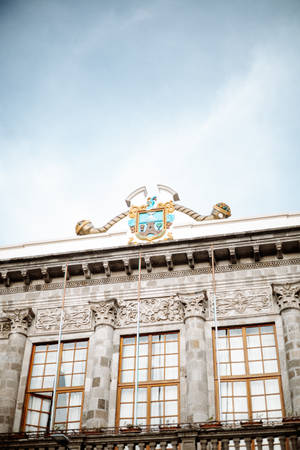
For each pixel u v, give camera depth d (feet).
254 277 91.91
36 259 98.58
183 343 88.48
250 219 98.07
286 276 90.99
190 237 97.35
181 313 91.04
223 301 90.89
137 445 77.46
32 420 87.81
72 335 93.25
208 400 83.10
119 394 86.89
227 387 84.43
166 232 99.40
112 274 97.45
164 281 94.68
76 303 96.12
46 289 98.63
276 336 86.53
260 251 92.84
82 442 77.51
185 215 100.83
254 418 81.51
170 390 85.92
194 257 94.38
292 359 82.28
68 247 102.42
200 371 84.28
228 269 93.56
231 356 86.79
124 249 96.17
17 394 89.40
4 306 98.22
